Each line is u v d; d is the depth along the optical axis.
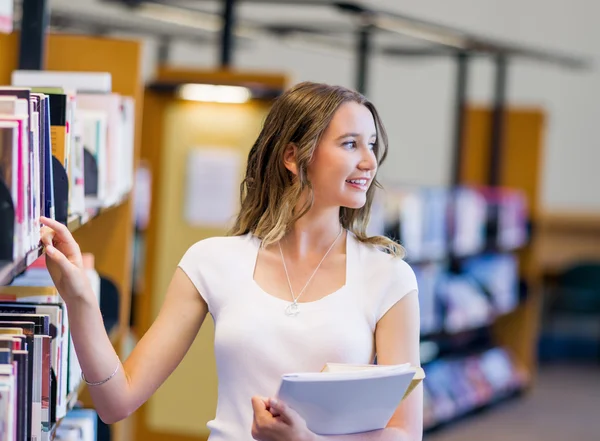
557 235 11.17
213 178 5.85
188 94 5.74
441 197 7.38
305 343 2.44
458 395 7.94
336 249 2.58
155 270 5.90
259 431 2.23
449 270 8.16
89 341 2.32
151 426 5.84
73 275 2.24
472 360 8.49
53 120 2.70
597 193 11.70
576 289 10.45
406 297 2.52
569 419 8.19
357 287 2.52
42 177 2.28
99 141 3.24
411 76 11.87
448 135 11.81
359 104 2.52
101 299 3.91
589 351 11.28
